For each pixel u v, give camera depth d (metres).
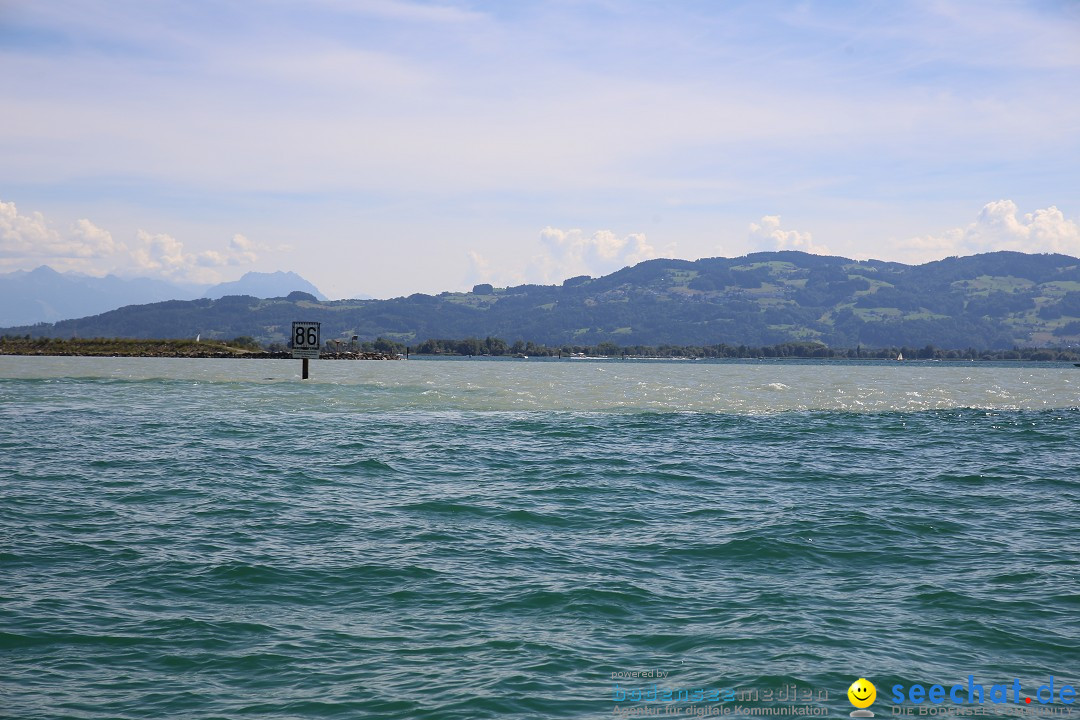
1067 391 78.88
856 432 39.69
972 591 15.01
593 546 17.94
